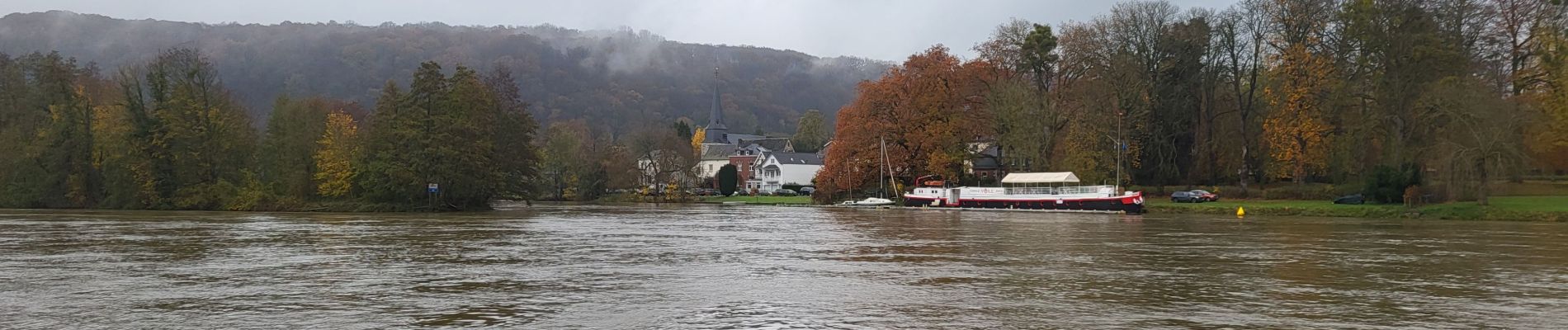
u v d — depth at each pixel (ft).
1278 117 248.73
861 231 159.33
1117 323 57.21
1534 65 225.97
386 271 87.76
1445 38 223.71
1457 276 83.61
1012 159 290.56
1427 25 221.25
